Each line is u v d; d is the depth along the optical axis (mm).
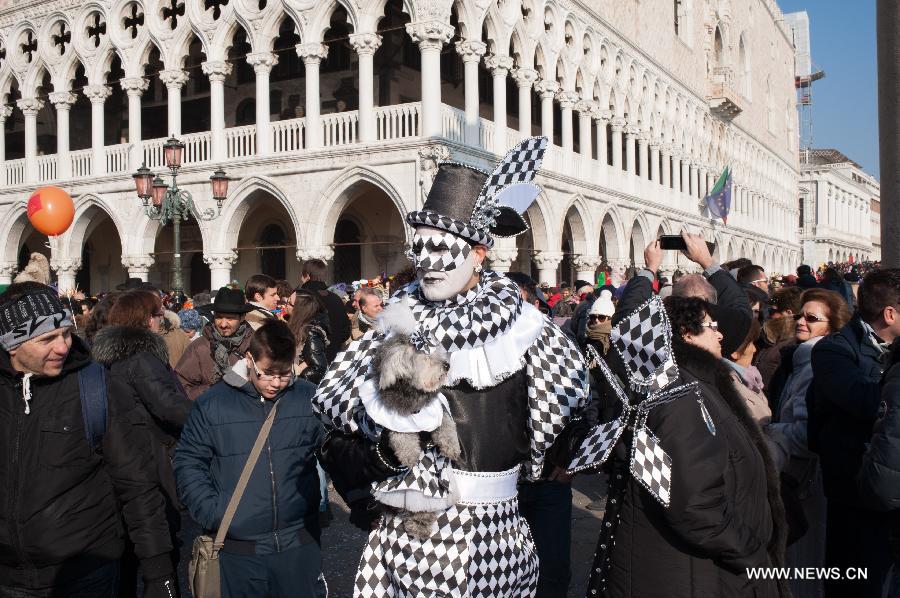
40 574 3939
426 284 3406
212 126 22484
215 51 22281
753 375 5500
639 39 33344
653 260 6105
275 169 21344
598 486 9961
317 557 4820
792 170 69062
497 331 3299
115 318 6230
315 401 3365
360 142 20062
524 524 3549
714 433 3295
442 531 3182
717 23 47000
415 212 3406
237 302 7176
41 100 26781
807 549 5305
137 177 16719
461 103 28031
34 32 26203
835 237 94688
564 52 26047
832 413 4715
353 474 3217
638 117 33875
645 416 3326
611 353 3793
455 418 3270
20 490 3885
